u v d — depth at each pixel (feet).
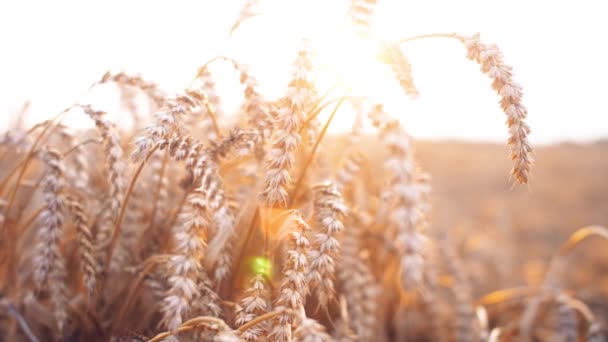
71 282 2.23
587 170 15.70
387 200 1.70
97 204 2.19
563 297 2.52
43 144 2.02
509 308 3.01
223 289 1.86
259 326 1.55
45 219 1.86
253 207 1.89
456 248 3.89
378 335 2.51
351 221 2.20
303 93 1.50
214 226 1.64
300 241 1.52
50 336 2.23
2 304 2.09
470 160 15.97
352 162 2.19
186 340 1.63
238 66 1.73
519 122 1.49
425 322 2.85
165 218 2.09
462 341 2.64
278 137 1.53
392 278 2.63
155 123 1.47
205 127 1.95
